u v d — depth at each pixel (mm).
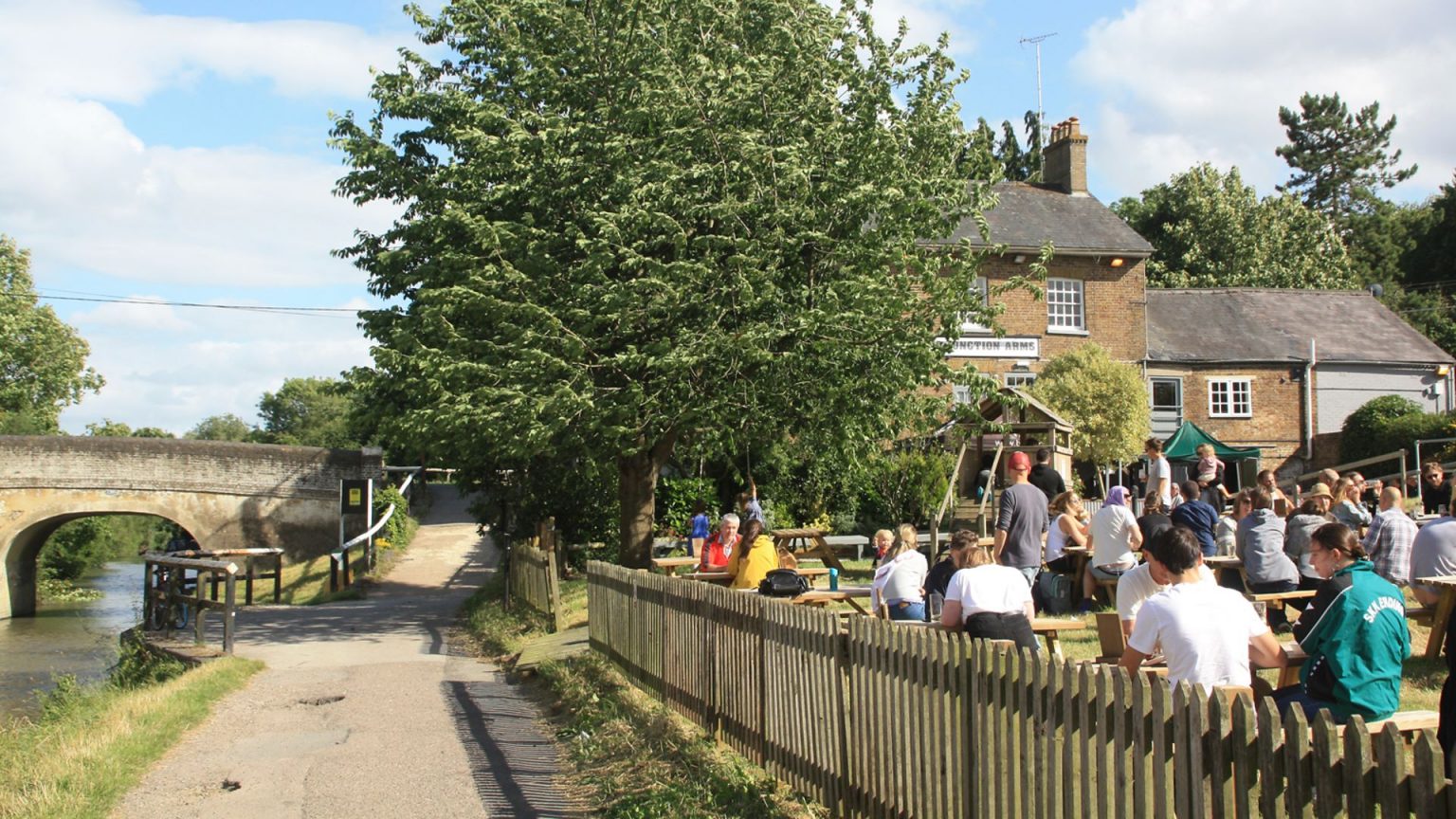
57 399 59000
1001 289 18922
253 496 38250
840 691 7180
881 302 17438
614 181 17594
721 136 17203
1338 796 3678
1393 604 5918
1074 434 31094
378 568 32562
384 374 20578
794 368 17891
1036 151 65000
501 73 19609
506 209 18578
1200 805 4117
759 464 26297
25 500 37250
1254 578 11680
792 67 18094
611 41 18281
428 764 9625
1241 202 59812
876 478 26703
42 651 26938
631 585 12094
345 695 13164
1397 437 34875
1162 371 37594
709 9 18188
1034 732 5133
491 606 21625
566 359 17359
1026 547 11984
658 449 20750
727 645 9180
